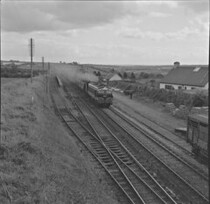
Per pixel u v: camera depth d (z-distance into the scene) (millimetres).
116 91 64250
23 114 27641
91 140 25438
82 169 17625
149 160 20547
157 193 15430
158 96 48375
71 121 32875
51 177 14562
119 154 21781
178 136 27375
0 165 14688
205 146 19031
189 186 16219
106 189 15688
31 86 53781
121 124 31844
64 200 12602
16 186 12828
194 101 37062
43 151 17969
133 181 16844
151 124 32469
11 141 18438
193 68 62312
